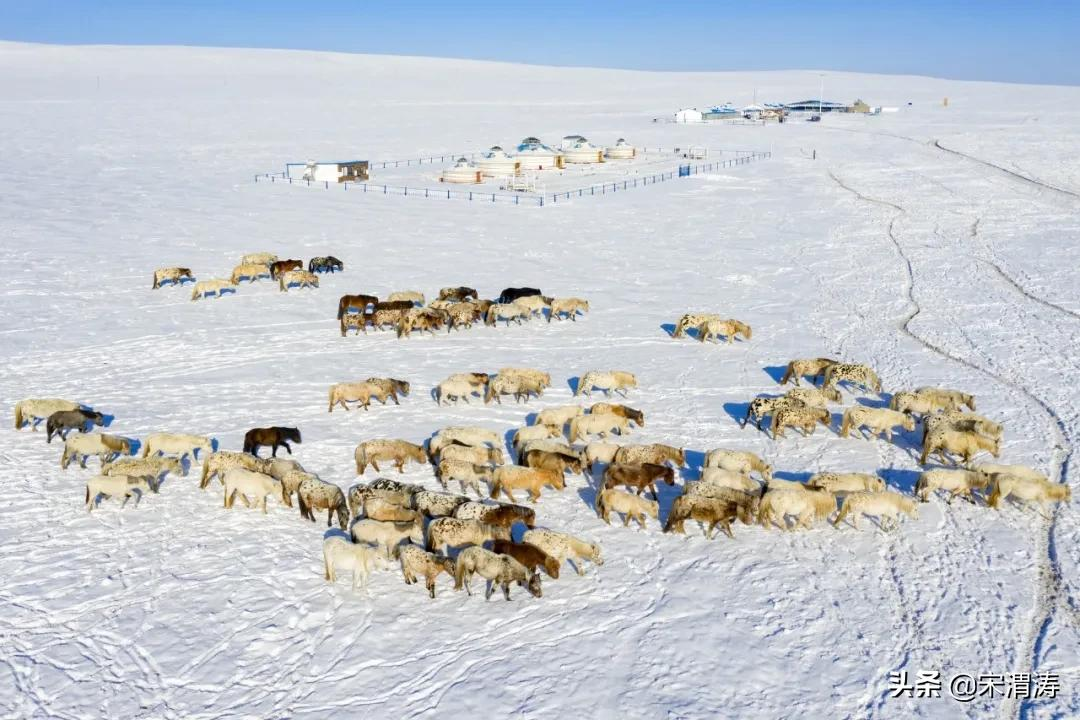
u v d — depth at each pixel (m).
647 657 12.41
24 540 15.47
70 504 16.86
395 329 30.23
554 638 12.86
